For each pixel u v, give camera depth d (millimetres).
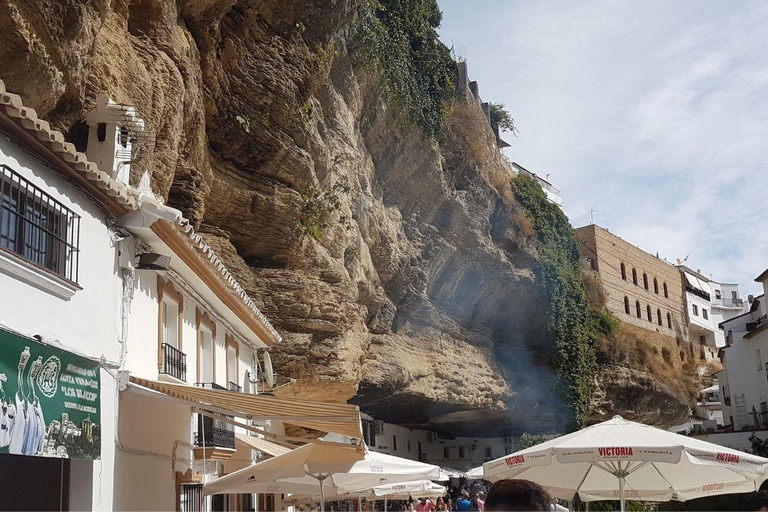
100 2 11234
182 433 13109
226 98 22000
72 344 8805
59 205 8586
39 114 10500
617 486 11820
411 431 50750
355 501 29156
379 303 35812
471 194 44562
